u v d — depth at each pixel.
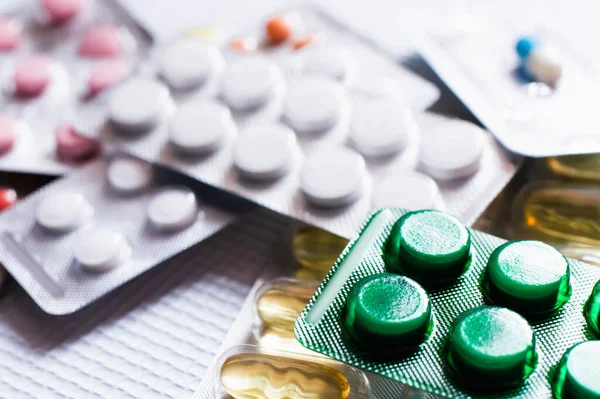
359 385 0.20
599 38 0.25
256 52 0.25
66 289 0.22
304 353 0.21
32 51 0.27
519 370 0.19
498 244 0.20
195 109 0.24
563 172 0.23
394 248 0.20
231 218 0.23
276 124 0.23
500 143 0.23
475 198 0.22
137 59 0.26
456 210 0.22
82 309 0.22
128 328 0.22
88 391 0.21
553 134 0.23
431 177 0.22
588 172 0.23
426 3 0.27
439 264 0.20
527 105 0.23
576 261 0.20
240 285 0.23
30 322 0.22
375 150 0.23
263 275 0.22
